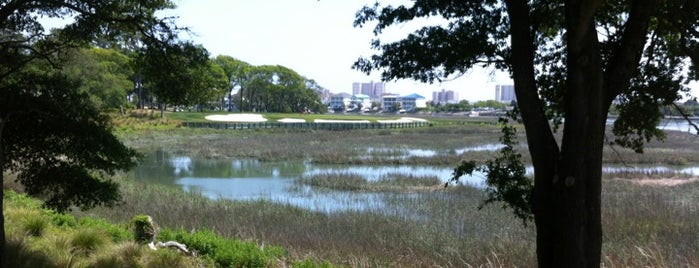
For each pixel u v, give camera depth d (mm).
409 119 104562
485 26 6773
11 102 7590
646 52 7066
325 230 13320
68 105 8164
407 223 14211
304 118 93750
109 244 9781
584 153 5719
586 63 5594
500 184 6852
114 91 47250
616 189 20359
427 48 6859
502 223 13875
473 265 10500
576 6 5414
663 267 9836
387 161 31531
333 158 32812
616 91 6023
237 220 14391
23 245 8516
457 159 31672
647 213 15102
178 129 59438
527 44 6051
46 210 12219
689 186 21172
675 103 7262
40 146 8266
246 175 26922
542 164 6008
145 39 8266
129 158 9141
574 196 5727
